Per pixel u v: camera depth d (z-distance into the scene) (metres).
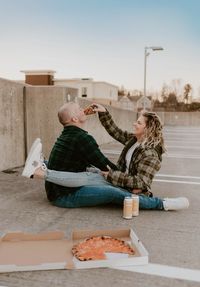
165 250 3.22
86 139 4.26
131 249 2.97
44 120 7.69
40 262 2.77
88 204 4.38
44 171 4.20
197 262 2.99
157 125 4.29
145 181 4.26
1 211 4.30
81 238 3.20
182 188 5.92
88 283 2.60
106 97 55.28
